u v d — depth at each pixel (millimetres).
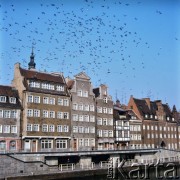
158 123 99312
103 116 78188
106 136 78125
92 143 74125
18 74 64312
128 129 86000
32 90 63812
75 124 71062
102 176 56219
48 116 65875
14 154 52031
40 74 67625
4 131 59156
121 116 84562
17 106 61688
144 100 100000
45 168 51469
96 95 79062
